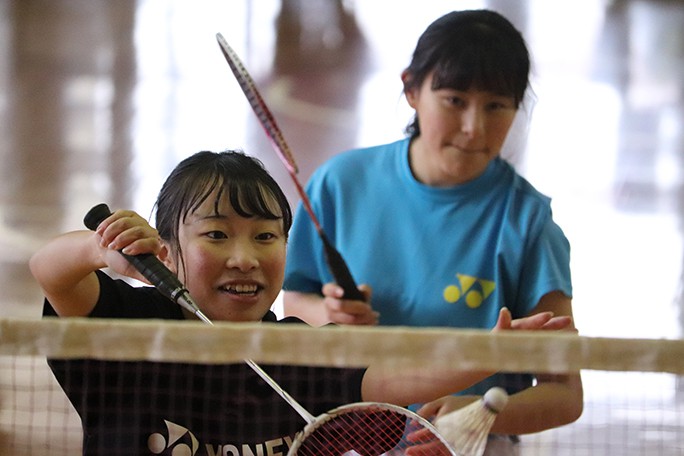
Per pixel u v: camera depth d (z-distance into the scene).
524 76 3.75
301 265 4.07
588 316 8.34
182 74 14.87
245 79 3.25
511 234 3.74
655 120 13.64
